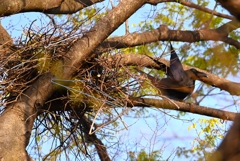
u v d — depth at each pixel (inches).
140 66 448.8
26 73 403.2
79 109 435.8
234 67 233.6
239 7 200.7
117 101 393.7
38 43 401.4
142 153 415.8
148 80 426.0
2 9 437.1
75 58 398.6
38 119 442.9
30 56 404.8
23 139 371.2
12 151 356.2
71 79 406.9
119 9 415.5
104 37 409.1
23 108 385.1
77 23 438.3
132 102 420.8
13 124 371.6
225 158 170.1
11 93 399.9
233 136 171.8
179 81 448.1
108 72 411.8
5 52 402.6
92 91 406.0
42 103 397.1
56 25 408.2
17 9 446.9
